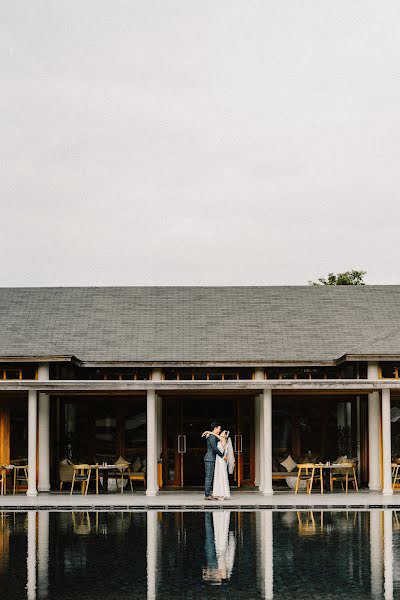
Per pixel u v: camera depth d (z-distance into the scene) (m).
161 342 29.23
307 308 31.73
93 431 28.64
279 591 11.26
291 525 18.03
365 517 19.62
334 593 11.12
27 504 22.12
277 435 28.73
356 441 28.58
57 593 11.11
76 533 16.84
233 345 28.95
